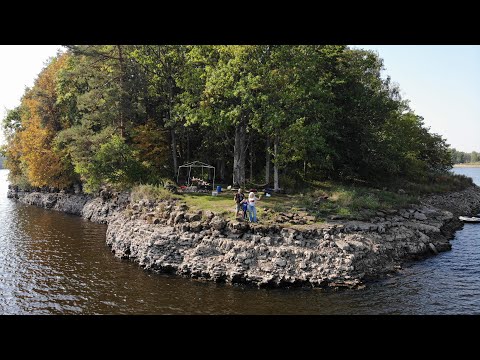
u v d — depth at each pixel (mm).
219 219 20234
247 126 30609
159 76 36062
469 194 44875
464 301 15633
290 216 21703
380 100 36281
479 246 23938
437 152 52406
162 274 19031
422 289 16859
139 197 26406
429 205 32250
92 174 31141
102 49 33781
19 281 18344
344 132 35594
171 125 33844
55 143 40188
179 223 20938
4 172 171750
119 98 32125
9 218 35688
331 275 17188
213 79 27375
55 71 43719
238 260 17922
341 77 35094
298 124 27859
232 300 15852
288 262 17672
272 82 27156
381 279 18000
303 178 35594
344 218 22484
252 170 37094
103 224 32500
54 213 39125
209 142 37125
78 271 19734
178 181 33938
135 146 34375
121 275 19047
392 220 24391
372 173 39219
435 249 22094
